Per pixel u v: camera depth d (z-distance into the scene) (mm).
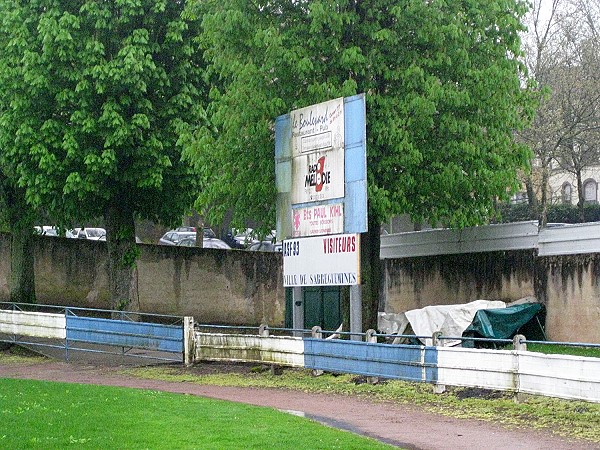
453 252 25938
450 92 20094
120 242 26344
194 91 24703
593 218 45312
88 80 23578
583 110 34219
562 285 22547
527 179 34250
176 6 24281
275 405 15578
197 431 11641
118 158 24516
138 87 23453
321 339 18703
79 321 23094
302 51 20406
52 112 24250
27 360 23547
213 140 22266
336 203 19172
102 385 17953
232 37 21359
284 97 21188
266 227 23031
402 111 20234
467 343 21672
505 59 21281
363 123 18531
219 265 32500
